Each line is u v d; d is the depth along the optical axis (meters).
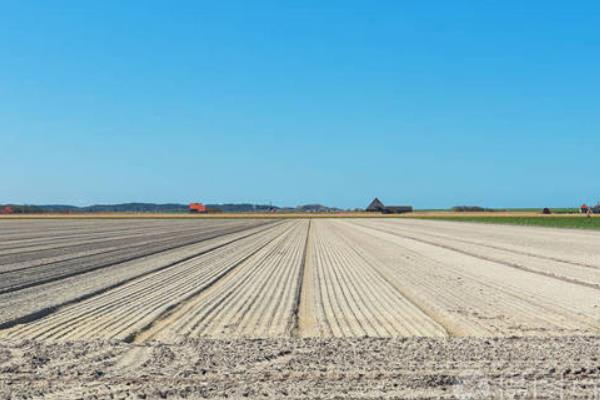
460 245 36.12
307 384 8.40
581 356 9.78
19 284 19.06
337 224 77.31
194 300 16.20
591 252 30.50
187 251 32.22
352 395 7.90
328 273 22.41
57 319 13.61
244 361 9.60
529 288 18.14
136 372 9.06
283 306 15.14
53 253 30.53
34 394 8.10
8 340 11.43
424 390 8.09
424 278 20.70
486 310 14.47
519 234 48.31
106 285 18.80
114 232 53.72
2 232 53.53
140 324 12.93
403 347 10.48
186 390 8.16
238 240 42.19
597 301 15.75
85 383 8.56
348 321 13.28
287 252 31.81
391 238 44.12
